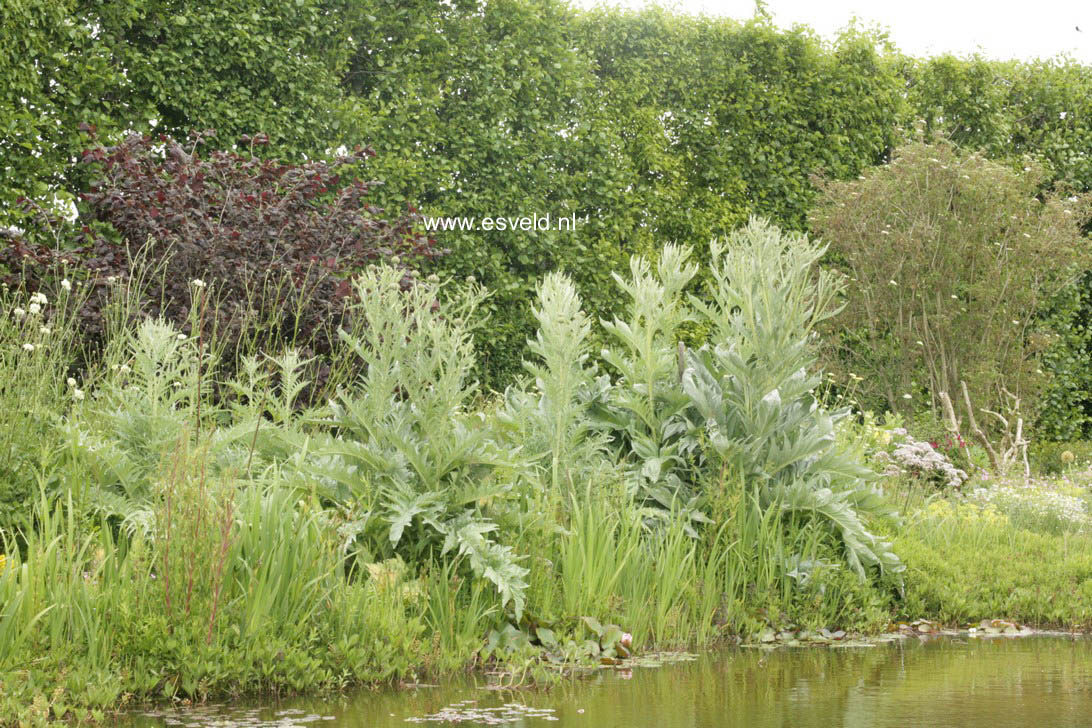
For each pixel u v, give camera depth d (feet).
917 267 36.81
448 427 13.87
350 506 13.06
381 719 9.91
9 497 13.42
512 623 13.25
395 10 32.40
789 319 16.07
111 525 14.02
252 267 22.21
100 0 27.37
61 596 10.78
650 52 37.32
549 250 33.83
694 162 38.40
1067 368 43.24
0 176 25.75
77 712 9.52
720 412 16.37
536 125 34.35
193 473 12.47
